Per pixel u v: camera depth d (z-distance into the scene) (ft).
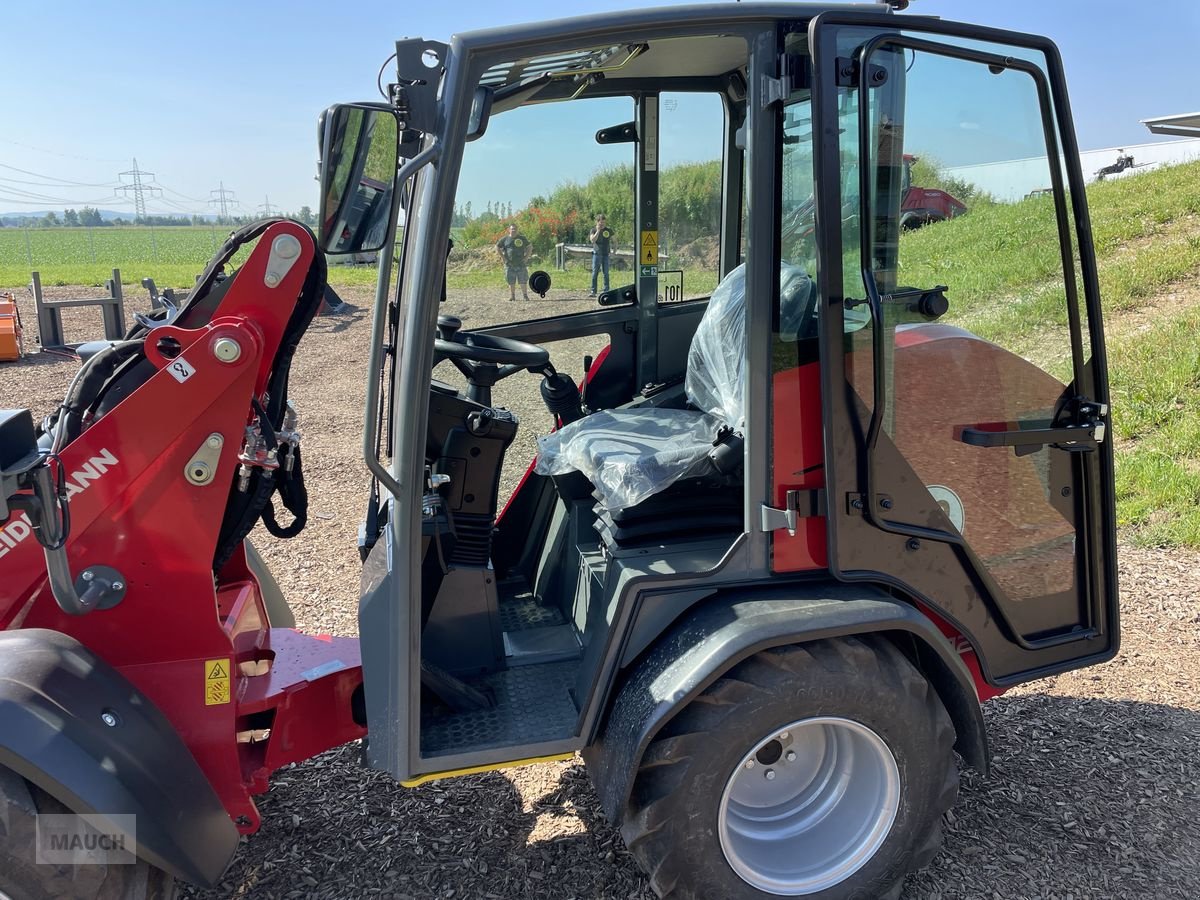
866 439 7.20
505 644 9.10
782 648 7.24
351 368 35.45
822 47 6.63
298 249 7.43
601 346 10.98
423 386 6.97
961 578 7.89
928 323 7.47
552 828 9.23
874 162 6.99
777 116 6.91
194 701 7.57
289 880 8.55
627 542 8.11
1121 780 9.95
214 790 7.42
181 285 75.51
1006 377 7.82
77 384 7.47
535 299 10.23
